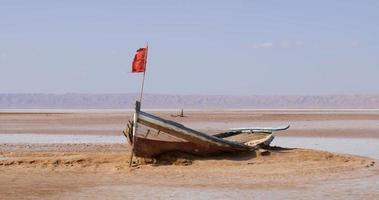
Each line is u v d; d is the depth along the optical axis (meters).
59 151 28.58
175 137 22.56
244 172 20.75
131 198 16.36
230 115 77.62
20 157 25.00
